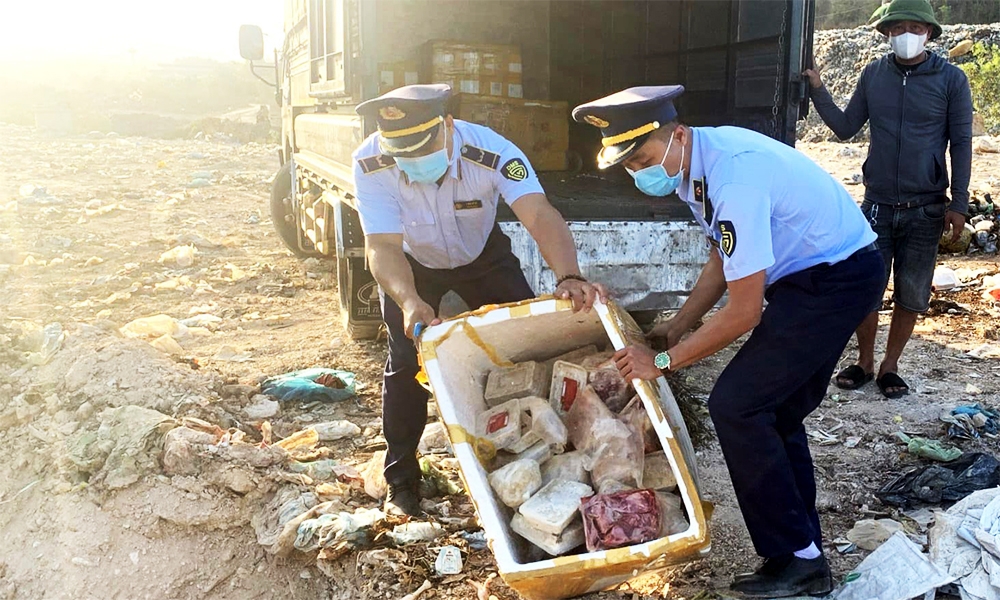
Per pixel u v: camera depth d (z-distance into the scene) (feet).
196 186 46.24
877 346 19.29
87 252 29.73
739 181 8.64
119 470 12.41
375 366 18.08
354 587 10.72
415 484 12.10
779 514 9.31
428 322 9.61
